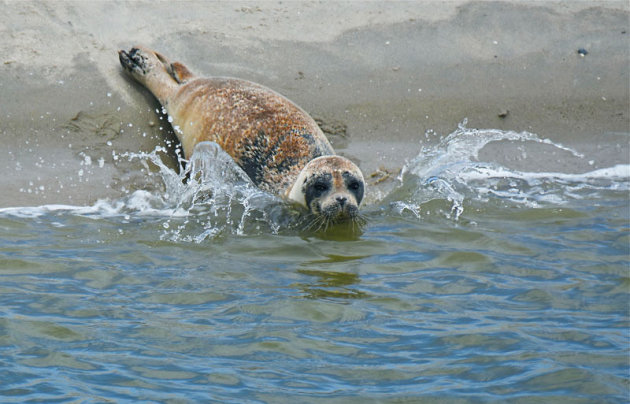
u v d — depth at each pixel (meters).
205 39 39.88
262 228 29.62
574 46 41.75
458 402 18.42
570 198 33.25
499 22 42.75
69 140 34.78
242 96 34.00
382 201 32.50
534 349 20.81
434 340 21.30
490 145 37.03
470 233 29.33
